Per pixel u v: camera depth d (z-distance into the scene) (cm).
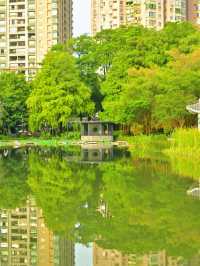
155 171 4169
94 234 2081
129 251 1844
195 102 7150
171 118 7212
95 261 1745
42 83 9825
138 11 17975
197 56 7738
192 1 19475
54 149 7450
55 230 2164
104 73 10650
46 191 3203
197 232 2062
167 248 1859
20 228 2209
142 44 9488
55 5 18250
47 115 9444
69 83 9694
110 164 4866
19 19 18388
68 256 1808
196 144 5616
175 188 3209
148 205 2645
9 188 3353
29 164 5009
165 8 18300
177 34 9650
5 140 10012
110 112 8750
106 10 18438
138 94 7956
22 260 1773
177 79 7256
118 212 2494
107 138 9581
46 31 18300
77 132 10138
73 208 2627
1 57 18475
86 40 11106
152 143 7238
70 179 3781
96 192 3134
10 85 11631
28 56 18338
